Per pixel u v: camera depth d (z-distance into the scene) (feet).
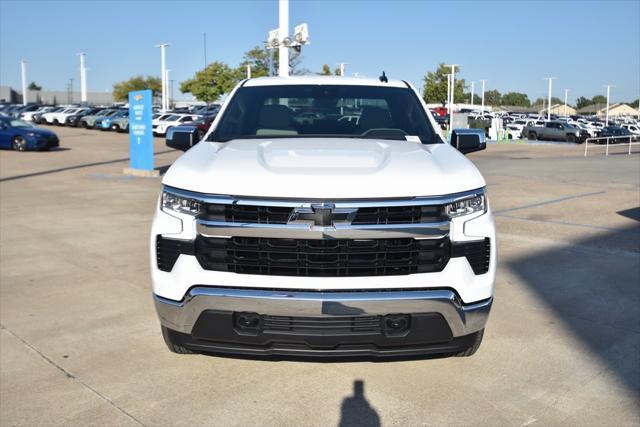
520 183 49.21
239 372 13.05
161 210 11.38
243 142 13.32
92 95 405.18
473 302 11.03
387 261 10.54
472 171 11.67
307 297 10.31
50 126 155.84
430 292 10.57
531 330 15.52
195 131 15.19
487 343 14.64
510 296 18.34
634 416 11.28
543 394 12.10
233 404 11.68
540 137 149.38
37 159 71.82
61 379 12.75
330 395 12.03
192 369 13.19
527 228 29.07
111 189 44.78
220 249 10.71
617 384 12.55
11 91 370.53
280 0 63.57
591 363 13.55
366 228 10.32
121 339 14.90
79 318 16.42
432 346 11.10
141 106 54.90
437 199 10.62
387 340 10.64
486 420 11.10
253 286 10.52
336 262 10.43
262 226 10.40
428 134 14.62
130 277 20.45
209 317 10.73
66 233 27.86
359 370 13.14
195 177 11.11
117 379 12.73
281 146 12.72
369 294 10.41
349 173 10.81
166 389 12.29
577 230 28.53
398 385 12.45
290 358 13.08
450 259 10.77
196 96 207.92
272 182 10.57
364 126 14.74
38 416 11.26
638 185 47.50
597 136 140.36
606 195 41.55
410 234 10.46
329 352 10.78
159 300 11.25
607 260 22.72
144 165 55.47
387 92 16.01
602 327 15.78
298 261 10.46
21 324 15.96
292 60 113.39
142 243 25.75
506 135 153.48
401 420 11.09
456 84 248.32
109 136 122.62
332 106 15.34
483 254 11.16
